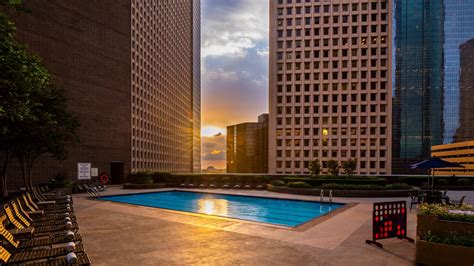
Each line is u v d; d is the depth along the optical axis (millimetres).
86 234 9180
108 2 34531
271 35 86938
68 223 7852
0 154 22672
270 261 6645
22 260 5207
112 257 6930
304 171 84062
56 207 11836
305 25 85375
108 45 34219
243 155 168750
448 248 6113
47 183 24703
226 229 9820
